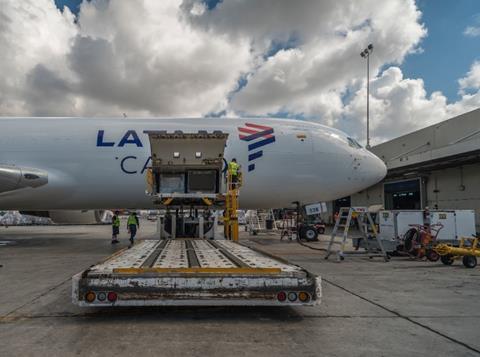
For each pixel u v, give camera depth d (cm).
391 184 3409
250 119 1689
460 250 1055
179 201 1380
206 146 1432
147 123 1625
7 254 1336
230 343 432
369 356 397
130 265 572
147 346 421
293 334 466
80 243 1806
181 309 571
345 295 686
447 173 2680
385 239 1343
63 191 1567
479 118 2411
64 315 541
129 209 1761
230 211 1299
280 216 2909
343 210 1255
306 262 1152
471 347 425
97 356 392
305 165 1627
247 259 653
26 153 1546
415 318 539
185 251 784
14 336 453
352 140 1764
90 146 1564
